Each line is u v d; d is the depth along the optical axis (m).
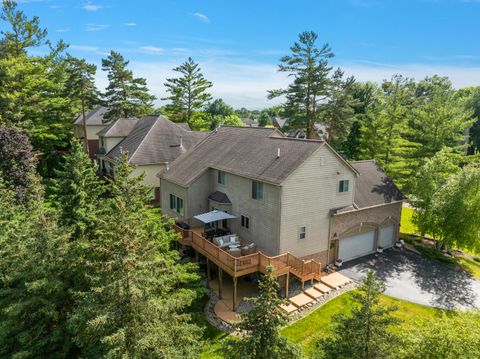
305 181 20.45
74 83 44.28
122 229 10.40
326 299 19.47
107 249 10.60
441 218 25.67
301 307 18.55
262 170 21.12
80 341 10.99
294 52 41.34
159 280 11.35
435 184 26.59
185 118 58.44
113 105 53.41
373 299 9.52
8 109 36.69
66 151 50.47
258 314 9.62
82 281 13.13
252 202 21.83
